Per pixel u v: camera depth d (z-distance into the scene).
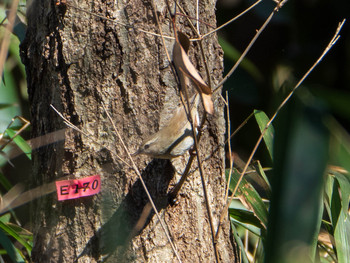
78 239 5.12
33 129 5.54
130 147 5.05
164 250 5.08
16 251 5.93
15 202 6.45
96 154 5.04
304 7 10.75
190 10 5.22
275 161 2.95
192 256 5.21
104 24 4.95
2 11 7.68
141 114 5.03
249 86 9.79
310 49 10.80
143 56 5.01
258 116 5.95
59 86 5.06
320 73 10.68
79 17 4.96
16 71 8.45
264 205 6.07
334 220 5.69
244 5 10.62
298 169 2.82
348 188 5.66
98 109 5.02
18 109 8.19
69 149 5.08
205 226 5.32
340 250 5.49
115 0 4.95
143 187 5.02
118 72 5.00
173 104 5.06
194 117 4.98
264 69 10.80
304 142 2.89
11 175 8.54
